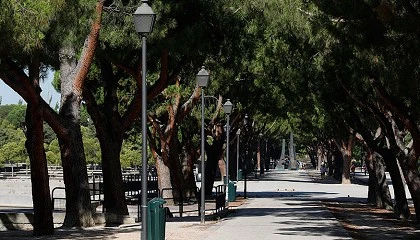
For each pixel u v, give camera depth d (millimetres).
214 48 26938
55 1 17094
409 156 27969
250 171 106500
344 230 24156
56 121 24344
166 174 41375
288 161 160250
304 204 41719
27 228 27922
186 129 46844
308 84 27969
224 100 44375
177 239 20812
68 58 22266
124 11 22906
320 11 19906
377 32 17188
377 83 21266
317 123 43969
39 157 22344
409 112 23016
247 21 26797
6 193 56875
